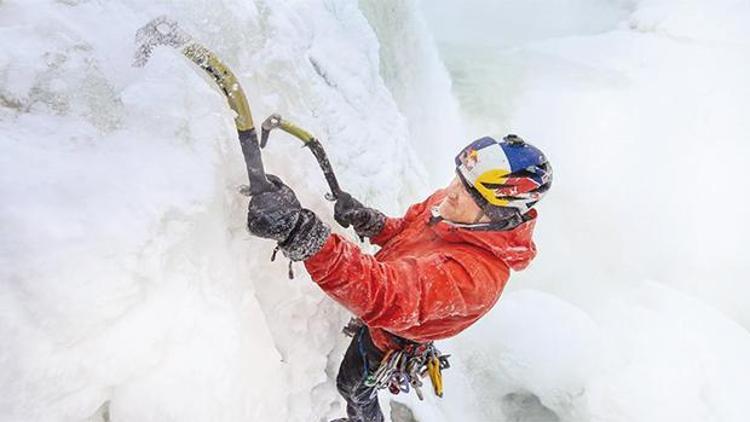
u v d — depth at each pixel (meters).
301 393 2.21
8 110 1.51
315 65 3.21
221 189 1.81
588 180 8.77
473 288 1.78
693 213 8.45
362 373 2.19
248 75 2.22
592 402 5.04
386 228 2.19
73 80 1.61
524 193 1.76
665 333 5.41
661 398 4.91
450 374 4.95
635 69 10.80
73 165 1.49
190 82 1.82
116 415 1.59
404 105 5.31
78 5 1.72
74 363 1.39
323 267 1.64
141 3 1.86
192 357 1.67
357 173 3.17
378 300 1.67
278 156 2.14
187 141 1.75
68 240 1.38
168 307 1.58
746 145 8.88
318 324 2.29
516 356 5.11
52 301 1.34
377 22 4.71
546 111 9.55
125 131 1.65
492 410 5.26
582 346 5.12
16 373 1.30
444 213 1.92
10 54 1.54
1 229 1.32
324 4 3.48
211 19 2.08
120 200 1.50
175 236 1.60
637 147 9.15
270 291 2.09
